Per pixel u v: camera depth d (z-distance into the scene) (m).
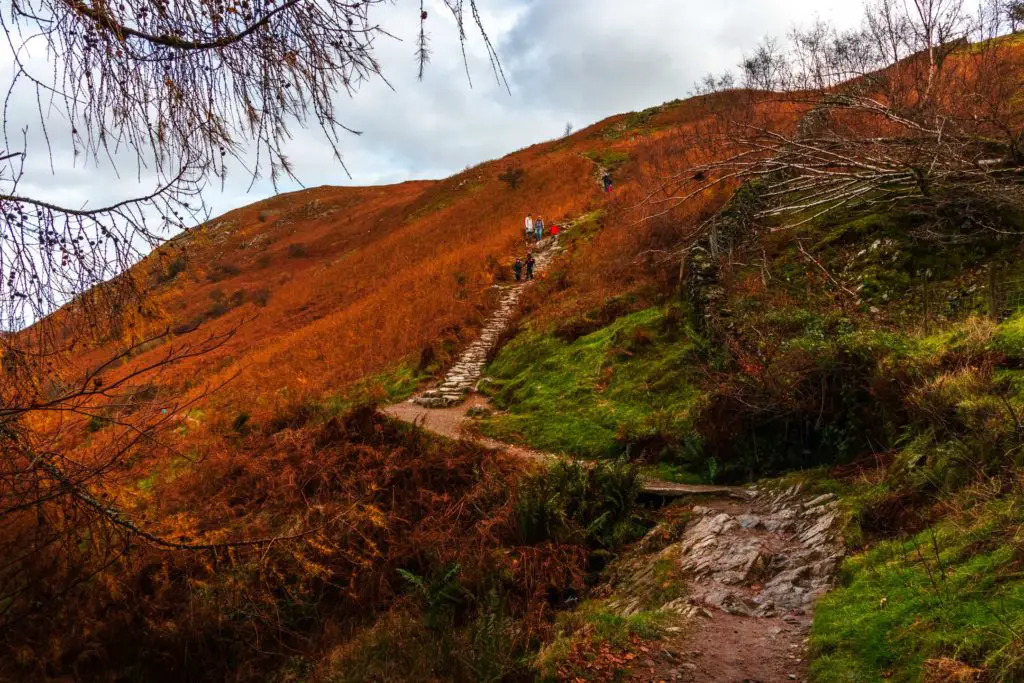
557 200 34.38
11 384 2.57
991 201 10.77
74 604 5.86
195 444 10.41
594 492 7.94
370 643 6.20
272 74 1.89
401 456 10.49
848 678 3.60
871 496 5.76
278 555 7.49
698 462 9.06
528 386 14.09
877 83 12.45
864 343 8.10
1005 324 7.30
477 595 6.45
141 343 2.39
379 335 22.12
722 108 18.33
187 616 6.40
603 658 4.35
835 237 12.95
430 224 40.97
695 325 12.67
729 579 5.38
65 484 3.45
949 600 3.68
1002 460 4.83
